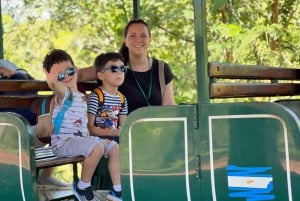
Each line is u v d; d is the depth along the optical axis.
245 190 2.92
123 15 9.59
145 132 3.12
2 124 3.40
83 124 4.03
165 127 3.08
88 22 10.21
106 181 4.20
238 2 7.50
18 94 4.80
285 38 7.50
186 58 9.47
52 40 10.70
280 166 2.84
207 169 2.99
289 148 2.82
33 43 10.73
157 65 4.77
